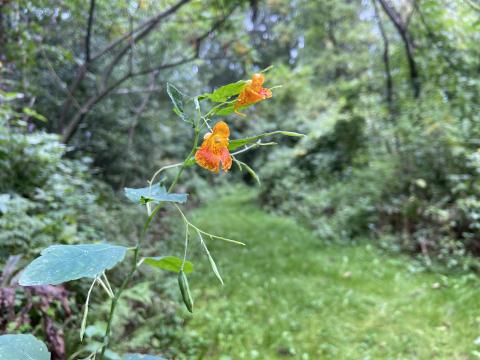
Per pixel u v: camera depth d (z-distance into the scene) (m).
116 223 4.14
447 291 3.46
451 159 4.71
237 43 5.49
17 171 3.26
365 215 5.35
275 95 9.39
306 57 11.77
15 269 2.16
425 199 4.91
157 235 4.90
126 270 2.95
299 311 3.21
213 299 3.39
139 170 7.70
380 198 5.26
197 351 2.56
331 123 7.71
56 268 0.83
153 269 3.20
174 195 0.96
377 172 5.52
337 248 5.00
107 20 5.02
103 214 3.86
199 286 3.63
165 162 8.70
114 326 2.27
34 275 0.81
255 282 3.80
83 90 6.32
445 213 4.34
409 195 5.09
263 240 5.40
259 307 3.25
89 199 3.81
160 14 4.56
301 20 10.31
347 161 7.32
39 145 3.42
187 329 2.84
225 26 5.11
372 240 5.08
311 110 10.16
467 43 5.39
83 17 4.79
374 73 7.49
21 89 4.09
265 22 9.46
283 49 12.43
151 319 2.59
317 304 3.30
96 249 0.91
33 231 2.54
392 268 4.20
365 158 6.51
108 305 2.36
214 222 6.53
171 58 6.25
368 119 6.71
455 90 5.51
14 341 0.94
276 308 3.26
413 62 6.05
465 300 3.25
